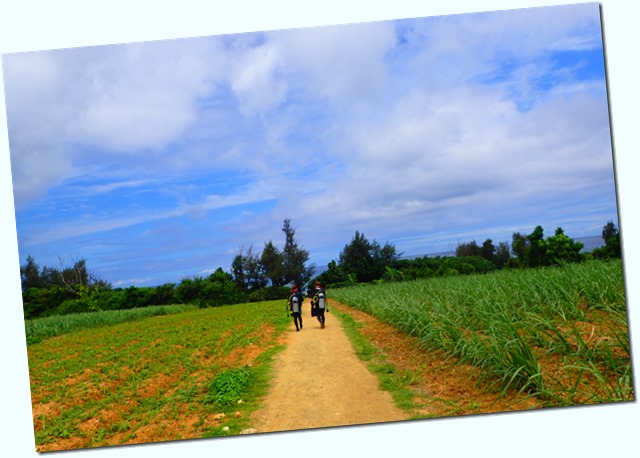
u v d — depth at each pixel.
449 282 16.41
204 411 8.63
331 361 10.77
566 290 9.75
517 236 35.66
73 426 8.91
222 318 28.03
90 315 32.16
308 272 68.88
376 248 59.41
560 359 7.46
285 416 7.78
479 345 7.79
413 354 10.05
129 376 12.24
